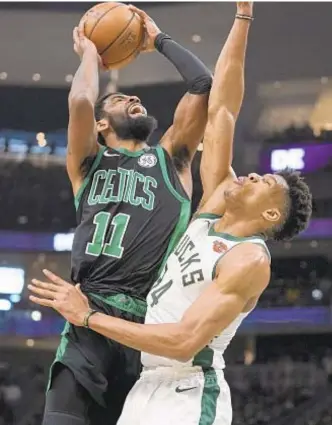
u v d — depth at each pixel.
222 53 3.54
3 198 16.19
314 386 14.31
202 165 3.51
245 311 3.14
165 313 3.10
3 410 14.81
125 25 3.56
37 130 16.09
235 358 14.85
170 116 15.34
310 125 15.55
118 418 3.24
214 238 3.14
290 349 14.78
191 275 3.08
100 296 3.22
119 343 3.23
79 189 3.45
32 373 15.16
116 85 15.12
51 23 14.56
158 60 14.69
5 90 15.59
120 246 3.28
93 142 3.43
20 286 15.81
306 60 14.81
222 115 3.46
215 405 3.08
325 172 15.29
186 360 2.90
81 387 3.15
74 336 3.23
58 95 15.70
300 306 14.83
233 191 3.19
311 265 15.02
